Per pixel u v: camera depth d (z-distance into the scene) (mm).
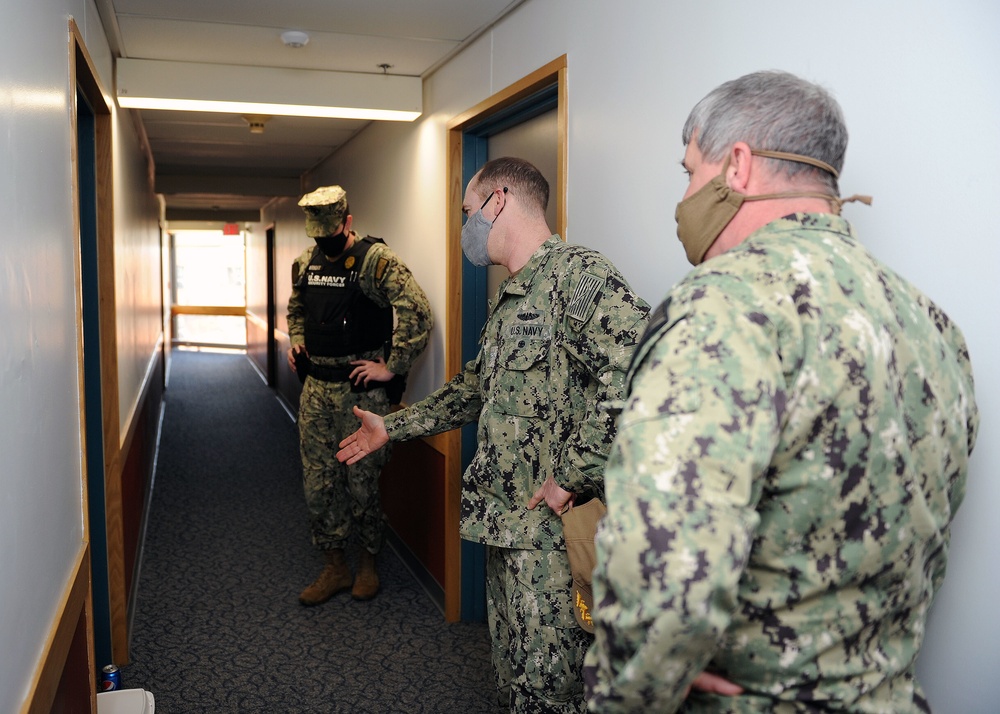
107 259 2840
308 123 4613
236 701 2602
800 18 1437
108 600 2807
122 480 3070
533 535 1766
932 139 1187
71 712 1614
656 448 785
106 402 2840
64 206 1689
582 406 1760
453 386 2172
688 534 750
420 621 3264
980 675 1150
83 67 2152
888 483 856
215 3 2582
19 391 1168
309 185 6855
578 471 1584
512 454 1812
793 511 846
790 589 865
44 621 1354
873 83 1292
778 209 977
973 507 1158
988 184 1098
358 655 2947
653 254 1901
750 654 880
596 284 1681
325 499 3422
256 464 6078
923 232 1212
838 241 938
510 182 1904
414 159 3785
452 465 3215
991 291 1103
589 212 2211
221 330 15164
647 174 1916
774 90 979
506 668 1934
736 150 985
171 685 2703
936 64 1174
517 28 2629
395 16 2715
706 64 1688
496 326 1891
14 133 1185
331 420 3414
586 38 2197
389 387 3396
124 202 3590
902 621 941
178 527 4496
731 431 773
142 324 5176
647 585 756
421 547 3725
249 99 3367
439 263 3443
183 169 6945
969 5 1115
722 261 905
